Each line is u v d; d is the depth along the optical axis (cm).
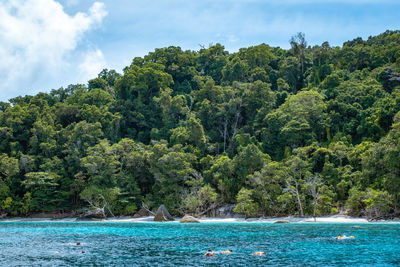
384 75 8412
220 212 6419
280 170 5972
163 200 6669
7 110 8319
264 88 8675
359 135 7231
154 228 4625
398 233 3462
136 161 7238
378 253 2381
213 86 9381
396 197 4894
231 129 8725
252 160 6438
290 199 5584
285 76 10544
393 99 6919
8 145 7912
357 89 8025
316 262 2114
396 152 4969
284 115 7631
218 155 7462
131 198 6944
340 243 2858
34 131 7875
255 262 2141
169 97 9088
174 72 11562
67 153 7806
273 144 7744
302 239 3153
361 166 6019
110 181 6962
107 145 7469
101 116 8825
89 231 4300
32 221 6619
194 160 7312
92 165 6700
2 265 2172
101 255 2480
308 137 7381
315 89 8862
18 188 7269
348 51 10506
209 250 2455
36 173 6906
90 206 6762
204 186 6362
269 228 4312
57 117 9131
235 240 3189
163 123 9344
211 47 13175
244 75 10612
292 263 2092
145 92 10050
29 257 2436
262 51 11181
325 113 7750
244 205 5678
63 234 3959
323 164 6400
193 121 7900
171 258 2320
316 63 10038
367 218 5044
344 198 5738
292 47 11188
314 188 5419
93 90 10225
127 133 9238
